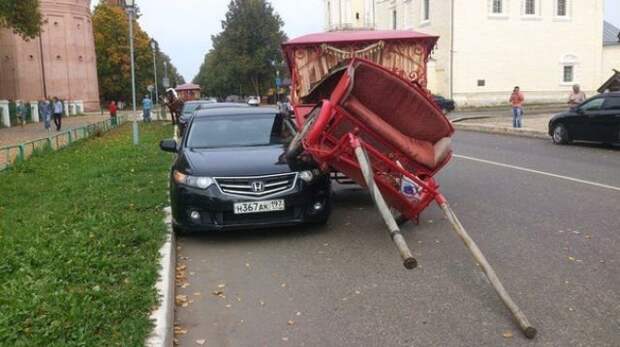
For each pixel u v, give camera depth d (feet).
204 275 20.63
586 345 14.33
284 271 20.75
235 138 29.12
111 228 23.95
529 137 70.79
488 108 149.07
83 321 14.67
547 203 30.19
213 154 26.50
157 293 16.83
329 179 26.11
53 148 58.29
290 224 24.73
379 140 22.95
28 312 15.16
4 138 86.63
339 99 22.15
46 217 26.66
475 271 20.01
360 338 15.20
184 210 24.36
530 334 14.74
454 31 151.43
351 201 32.60
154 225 24.45
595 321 15.65
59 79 191.21
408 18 175.52
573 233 24.23
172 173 25.86
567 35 160.56
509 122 92.32
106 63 264.11
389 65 41.47
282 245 24.04
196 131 29.73
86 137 75.10
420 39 40.98
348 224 27.20
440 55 156.87
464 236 17.99
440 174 41.32
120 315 15.25
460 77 153.07
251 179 24.23
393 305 17.29
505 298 15.78
